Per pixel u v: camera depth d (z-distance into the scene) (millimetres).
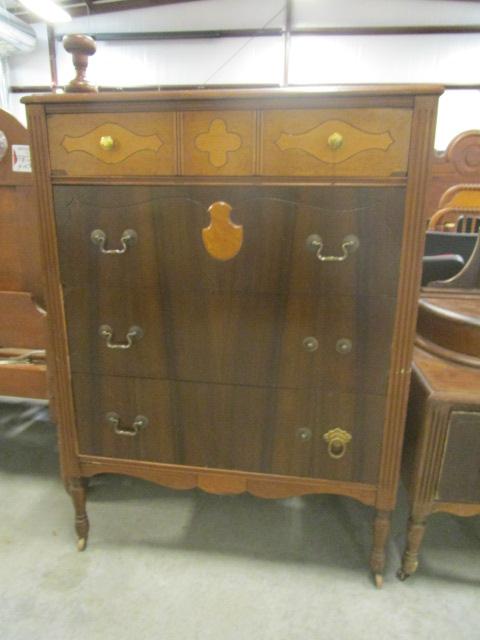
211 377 884
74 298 881
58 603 925
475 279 1318
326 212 749
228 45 5516
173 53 5641
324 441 886
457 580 991
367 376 829
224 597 944
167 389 909
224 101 720
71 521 1172
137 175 783
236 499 1271
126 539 1108
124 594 949
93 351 911
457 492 875
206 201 775
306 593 955
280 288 802
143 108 748
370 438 867
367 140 708
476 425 826
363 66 5348
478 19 5027
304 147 727
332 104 699
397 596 948
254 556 1060
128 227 815
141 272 837
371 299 783
